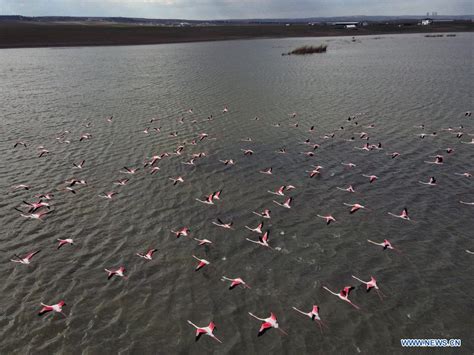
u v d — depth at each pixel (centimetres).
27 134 4225
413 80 6881
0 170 3294
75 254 2211
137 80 7562
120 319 1767
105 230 2431
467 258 2106
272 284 1956
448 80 6750
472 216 2492
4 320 1766
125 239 2341
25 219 2561
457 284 1925
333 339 1638
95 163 3425
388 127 4231
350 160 3397
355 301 1834
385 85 6506
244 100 5666
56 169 3309
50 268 2100
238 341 1641
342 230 2386
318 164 3334
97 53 12250
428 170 3155
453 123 4269
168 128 4375
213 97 5919
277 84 6881
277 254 2177
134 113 5031
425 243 2239
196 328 1709
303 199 2764
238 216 2566
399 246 2220
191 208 2669
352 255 2156
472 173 3067
